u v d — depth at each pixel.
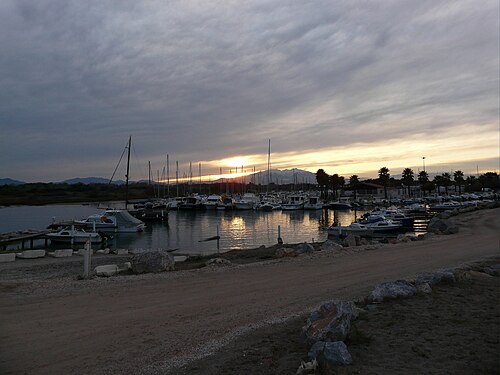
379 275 15.12
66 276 17.52
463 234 32.03
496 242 25.86
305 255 21.16
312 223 65.00
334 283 13.83
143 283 14.05
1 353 7.56
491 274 13.90
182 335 8.57
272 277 15.05
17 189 167.62
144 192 167.50
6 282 13.95
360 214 81.31
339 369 6.07
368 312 9.28
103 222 49.25
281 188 166.88
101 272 16.33
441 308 9.45
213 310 10.55
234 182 143.50
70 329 8.94
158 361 7.18
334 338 7.18
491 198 103.62
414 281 12.52
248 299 11.72
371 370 6.06
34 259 25.02
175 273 16.12
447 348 6.92
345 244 28.52
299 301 11.43
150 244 40.75
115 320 9.62
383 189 125.69
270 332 8.61
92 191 171.12
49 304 11.09
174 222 66.44
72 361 7.20
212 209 91.00
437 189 146.00
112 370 6.82
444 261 18.27
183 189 136.88
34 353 7.57
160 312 10.34
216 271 16.47
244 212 87.44
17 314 10.09
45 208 123.88
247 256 24.28
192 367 6.85
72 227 39.59
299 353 7.08
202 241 43.03
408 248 23.53
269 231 53.12
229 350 7.60
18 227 58.81
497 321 8.42
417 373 5.95
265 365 6.69
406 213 66.62
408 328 8.04
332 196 128.88
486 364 6.20
